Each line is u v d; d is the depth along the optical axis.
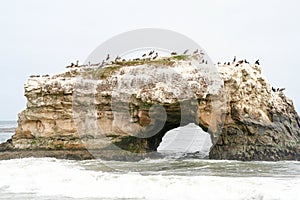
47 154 46.81
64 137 48.06
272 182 30.36
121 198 27.84
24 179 33.28
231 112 47.25
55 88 48.44
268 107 49.31
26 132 50.41
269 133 47.41
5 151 49.16
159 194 28.27
